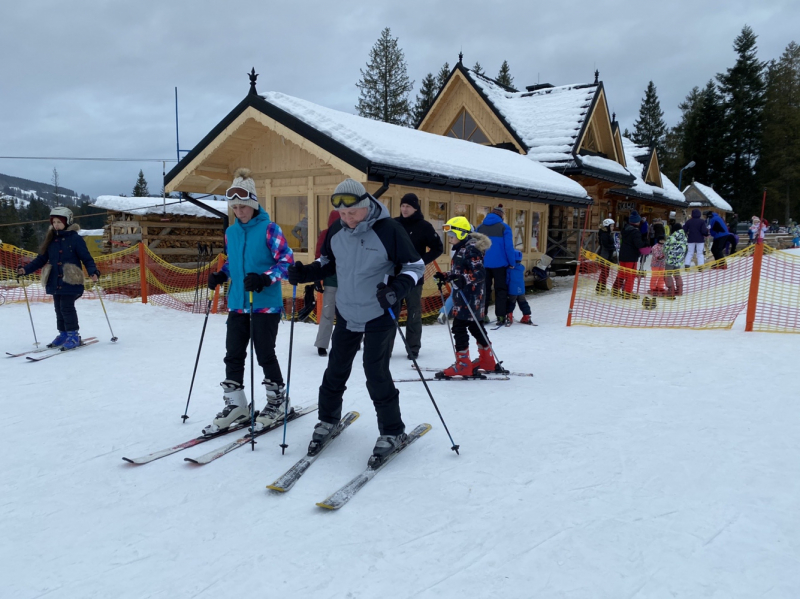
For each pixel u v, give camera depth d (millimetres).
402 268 3207
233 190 3568
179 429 3902
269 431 3875
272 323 3783
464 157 10992
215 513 2721
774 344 6363
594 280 11594
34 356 6062
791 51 59094
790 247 22484
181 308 10000
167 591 2117
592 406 4281
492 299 10641
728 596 2031
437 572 2209
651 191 23047
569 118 17281
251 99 8734
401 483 3020
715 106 55312
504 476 3080
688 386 4777
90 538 2506
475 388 4848
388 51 47625
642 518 2596
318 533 2516
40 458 3398
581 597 2039
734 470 3094
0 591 2123
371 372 3273
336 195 3027
